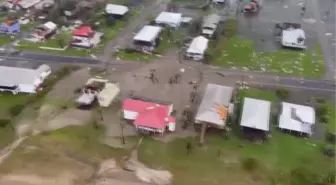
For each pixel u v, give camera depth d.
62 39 74.62
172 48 72.50
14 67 61.06
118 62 67.44
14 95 57.78
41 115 53.41
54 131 50.38
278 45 74.44
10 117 52.81
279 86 61.22
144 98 56.91
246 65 67.12
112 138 49.28
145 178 42.88
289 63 68.00
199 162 45.38
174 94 58.47
